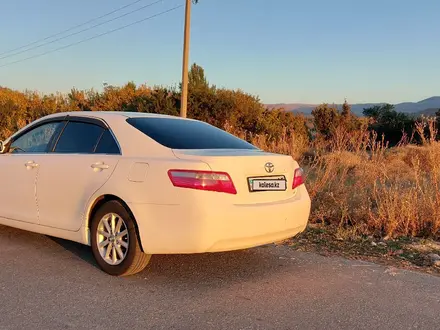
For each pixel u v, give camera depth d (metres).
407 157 12.57
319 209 7.57
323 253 5.75
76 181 4.89
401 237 6.57
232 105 25.83
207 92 26.39
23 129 5.95
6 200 5.70
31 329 3.46
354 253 5.79
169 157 4.38
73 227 4.95
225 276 4.77
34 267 4.87
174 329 3.53
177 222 4.15
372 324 3.71
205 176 4.13
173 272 4.84
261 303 4.08
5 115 27.27
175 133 4.92
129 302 4.02
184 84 19.38
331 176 8.39
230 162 4.29
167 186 4.20
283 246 6.01
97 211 4.73
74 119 5.40
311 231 6.80
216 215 4.08
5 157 5.82
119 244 4.57
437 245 6.18
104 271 4.72
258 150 5.14
